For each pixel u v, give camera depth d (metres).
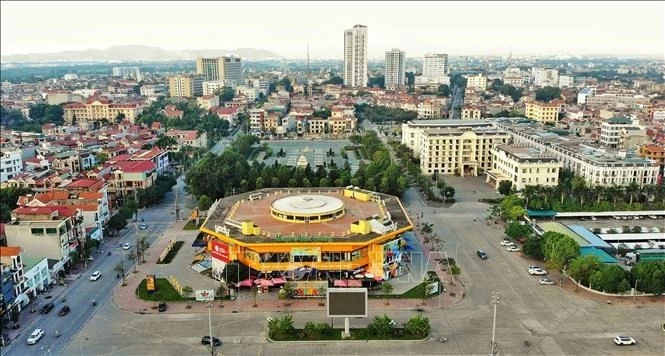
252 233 154.38
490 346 118.88
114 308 139.38
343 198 198.38
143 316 134.62
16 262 137.75
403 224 165.00
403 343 120.50
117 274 161.88
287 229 159.25
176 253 179.50
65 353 117.38
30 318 133.88
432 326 128.25
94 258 176.88
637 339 120.88
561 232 183.50
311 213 165.62
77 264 170.88
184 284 153.25
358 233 154.88
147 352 117.69
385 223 162.25
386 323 123.06
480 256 172.75
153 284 147.38
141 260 172.88
